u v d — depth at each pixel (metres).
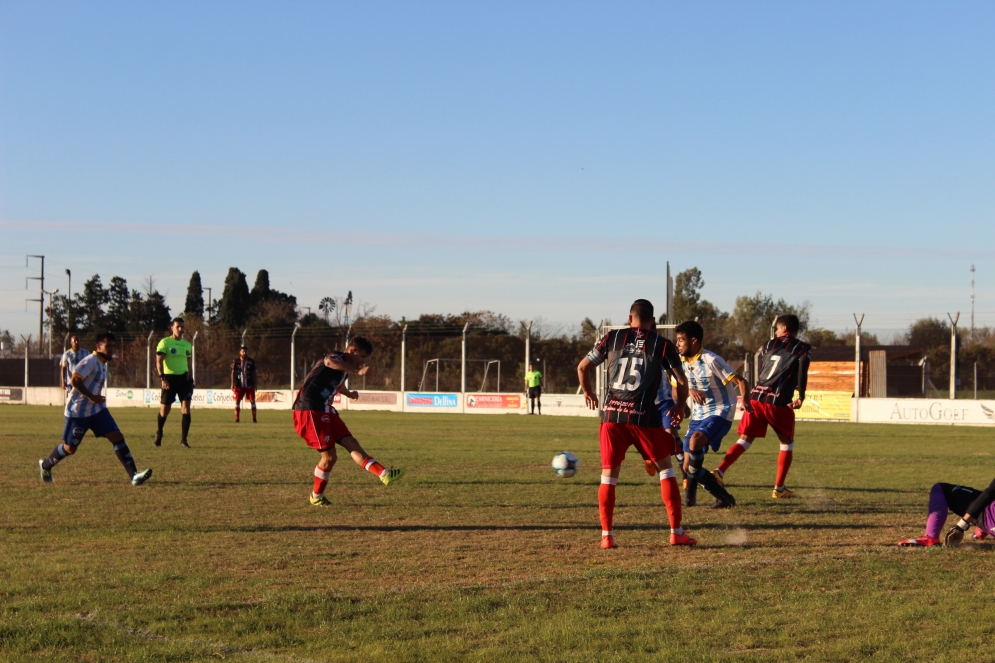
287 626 4.91
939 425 26.67
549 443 18.73
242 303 75.88
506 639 4.71
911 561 6.61
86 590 5.67
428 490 10.91
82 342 60.69
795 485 11.62
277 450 16.39
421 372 41.41
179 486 11.18
